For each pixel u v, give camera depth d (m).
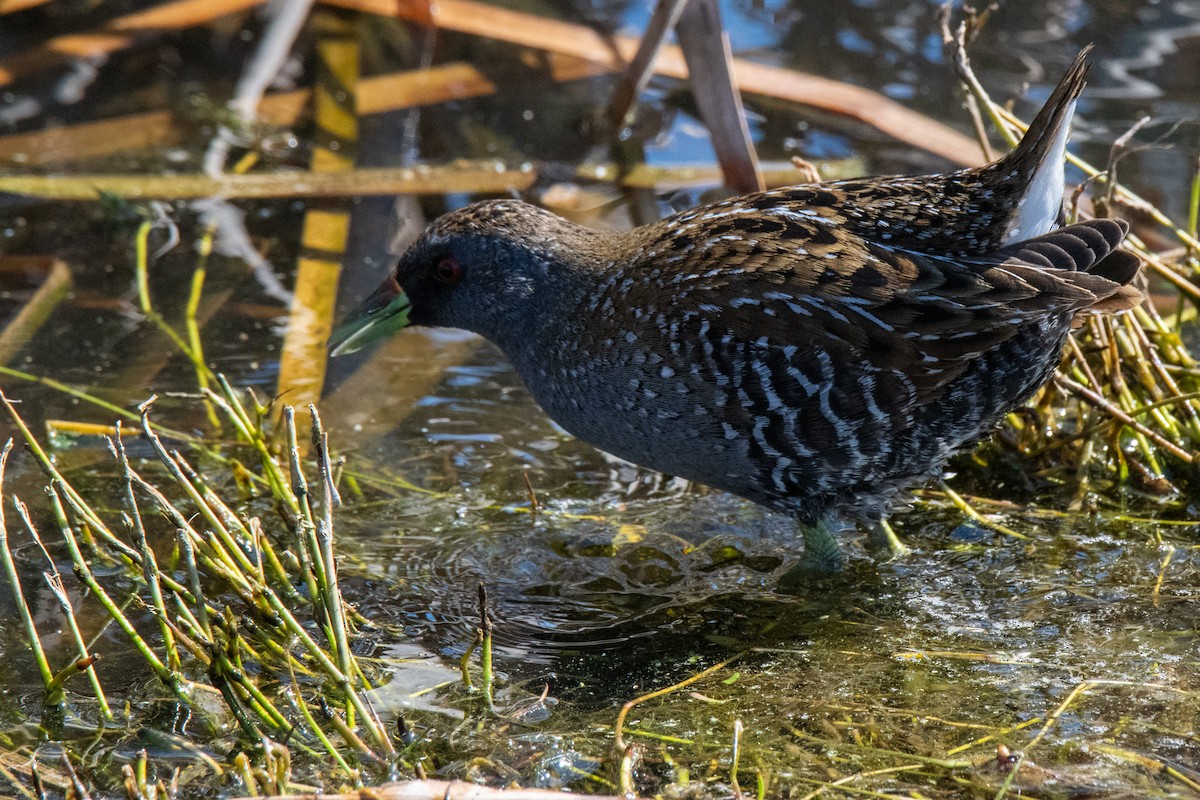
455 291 8.55
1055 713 6.64
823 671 7.13
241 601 7.50
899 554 8.23
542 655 7.39
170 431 9.30
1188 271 9.74
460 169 12.30
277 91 13.66
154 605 7.00
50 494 6.92
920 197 7.64
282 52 13.81
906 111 12.64
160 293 10.84
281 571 7.33
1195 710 6.62
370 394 9.92
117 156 12.53
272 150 12.77
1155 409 8.77
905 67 13.51
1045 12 14.23
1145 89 12.93
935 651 7.25
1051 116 7.27
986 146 9.45
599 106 13.40
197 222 11.84
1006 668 7.05
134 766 6.45
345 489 8.94
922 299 7.25
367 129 12.97
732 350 7.43
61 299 10.73
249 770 6.20
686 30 11.58
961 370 7.35
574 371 8.13
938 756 6.39
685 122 13.25
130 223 11.75
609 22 14.39
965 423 7.60
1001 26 14.09
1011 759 6.27
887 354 7.28
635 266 7.88
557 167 12.36
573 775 6.38
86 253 11.35
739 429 7.64
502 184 12.20
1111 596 7.64
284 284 11.00
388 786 5.82
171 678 6.88
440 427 9.62
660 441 7.96
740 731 6.34
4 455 6.84
